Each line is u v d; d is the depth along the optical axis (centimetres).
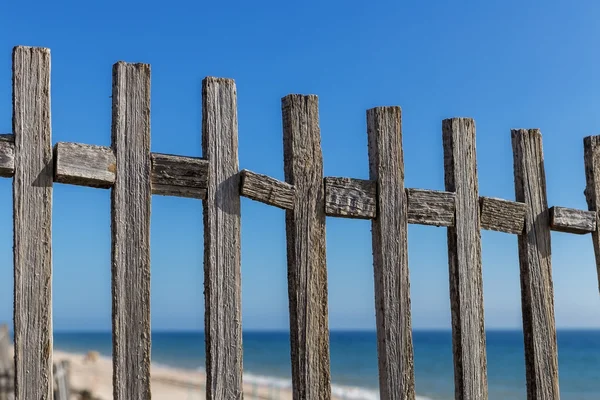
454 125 408
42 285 294
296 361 349
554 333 429
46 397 288
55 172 302
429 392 2742
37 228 296
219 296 330
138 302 311
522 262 429
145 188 319
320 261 360
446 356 4941
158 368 4041
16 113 299
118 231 311
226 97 345
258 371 3903
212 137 338
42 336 291
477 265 404
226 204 337
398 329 376
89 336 12738
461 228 400
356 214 373
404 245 382
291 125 362
